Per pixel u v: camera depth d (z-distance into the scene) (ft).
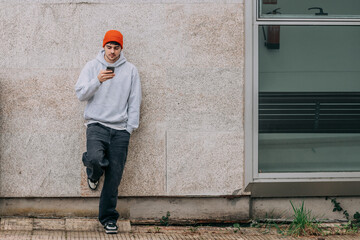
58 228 16.66
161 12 17.31
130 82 16.29
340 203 18.44
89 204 17.61
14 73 17.10
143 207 17.75
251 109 17.66
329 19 17.94
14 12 16.99
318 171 18.28
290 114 18.08
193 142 17.61
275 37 17.84
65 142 17.34
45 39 17.10
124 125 16.25
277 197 18.19
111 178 15.98
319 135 18.25
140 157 17.52
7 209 17.37
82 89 15.56
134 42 17.31
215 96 17.58
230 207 17.95
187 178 17.65
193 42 17.44
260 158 18.08
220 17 17.47
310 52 18.01
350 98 18.24
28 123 17.21
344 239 16.63
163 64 17.40
